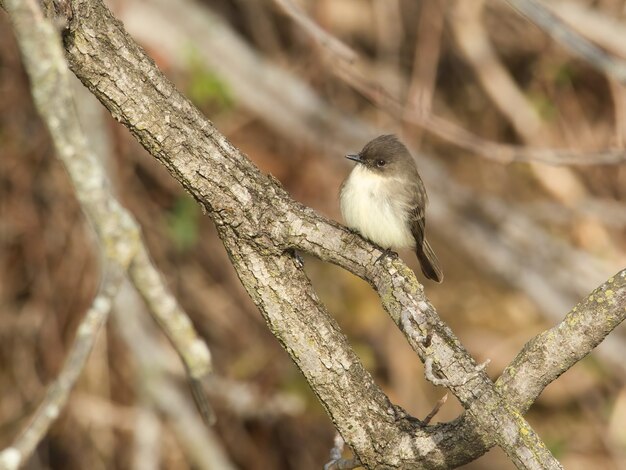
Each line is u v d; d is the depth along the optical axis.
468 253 15.00
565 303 14.99
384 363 14.42
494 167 16.39
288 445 13.43
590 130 15.76
